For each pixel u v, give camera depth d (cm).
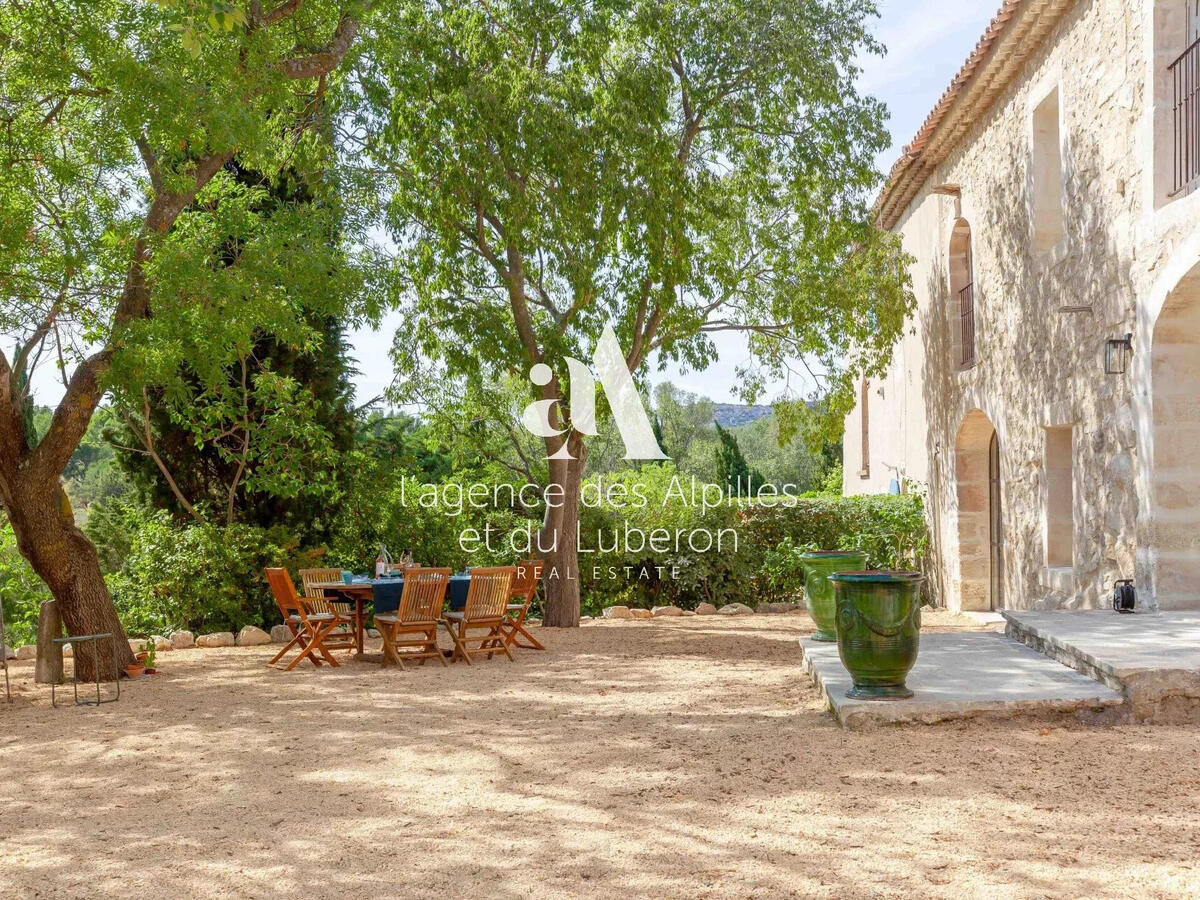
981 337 1245
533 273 1328
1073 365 959
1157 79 787
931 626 1205
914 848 400
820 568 896
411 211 1226
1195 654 629
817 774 513
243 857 421
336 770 571
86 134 880
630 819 455
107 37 820
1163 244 772
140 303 909
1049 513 1039
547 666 962
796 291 1314
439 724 696
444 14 1178
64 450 913
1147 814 429
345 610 1110
